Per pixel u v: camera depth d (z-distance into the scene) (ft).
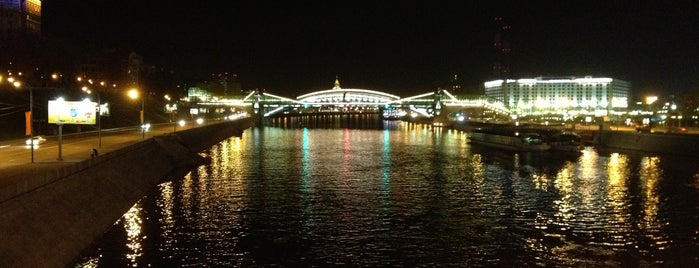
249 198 209.87
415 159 357.20
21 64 450.71
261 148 435.53
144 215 177.58
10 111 347.36
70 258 129.18
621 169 300.81
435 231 163.43
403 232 162.30
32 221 124.77
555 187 239.30
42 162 191.72
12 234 115.44
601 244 150.61
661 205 199.52
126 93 575.38
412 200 209.15
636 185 243.60
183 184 239.09
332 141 528.63
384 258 139.03
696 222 174.19
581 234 160.35
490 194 222.07
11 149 240.94
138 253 138.62
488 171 294.87
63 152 228.84
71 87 484.33
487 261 136.77
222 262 134.82
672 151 383.86
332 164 324.39
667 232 162.30
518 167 313.12
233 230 162.81
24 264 111.96
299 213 185.47
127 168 213.87
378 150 425.28
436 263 135.33
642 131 493.36
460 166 318.24
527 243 151.43
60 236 131.54
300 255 140.87
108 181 183.93
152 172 247.29
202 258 137.08
